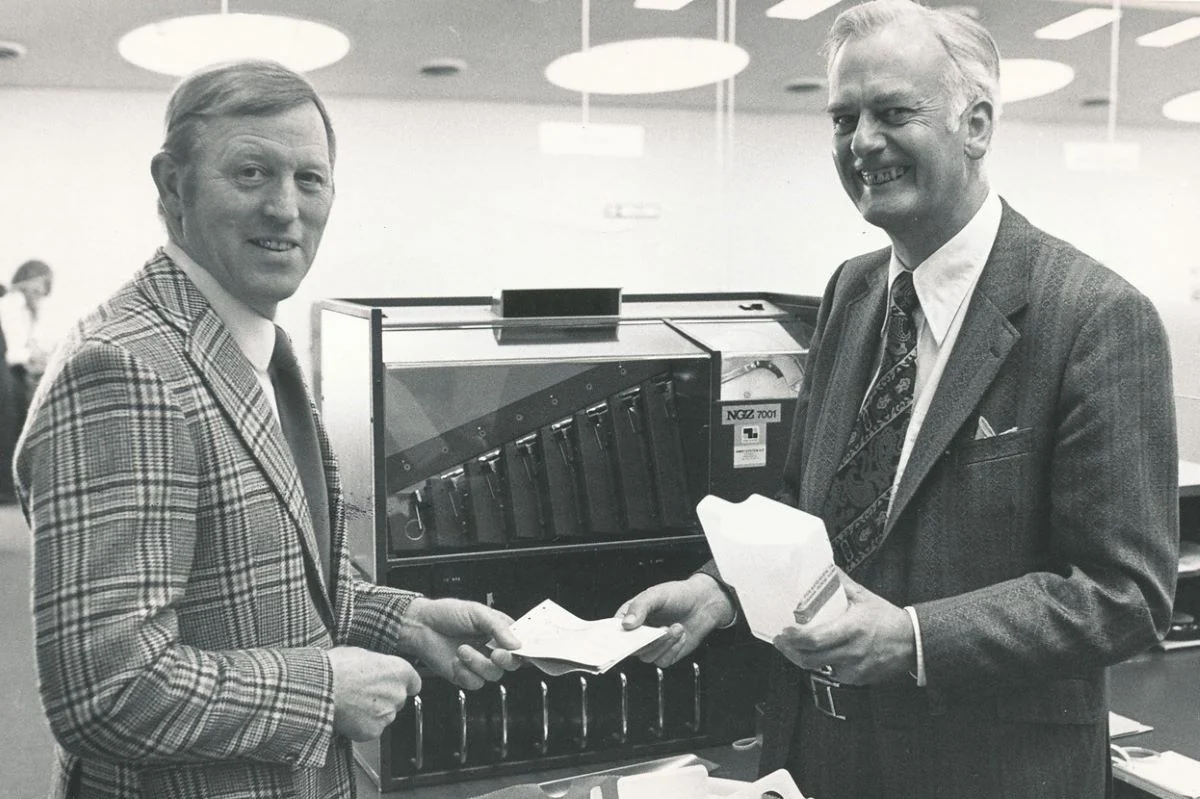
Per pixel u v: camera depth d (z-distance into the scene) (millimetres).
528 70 2678
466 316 2342
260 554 1086
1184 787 1733
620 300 2383
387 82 2582
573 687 2250
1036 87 3033
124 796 1062
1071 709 1314
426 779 2152
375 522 2068
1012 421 1314
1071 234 3174
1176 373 3271
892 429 1410
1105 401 1241
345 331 2223
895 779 1378
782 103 2895
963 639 1231
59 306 2422
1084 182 3143
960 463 1332
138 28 2363
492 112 2682
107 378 990
